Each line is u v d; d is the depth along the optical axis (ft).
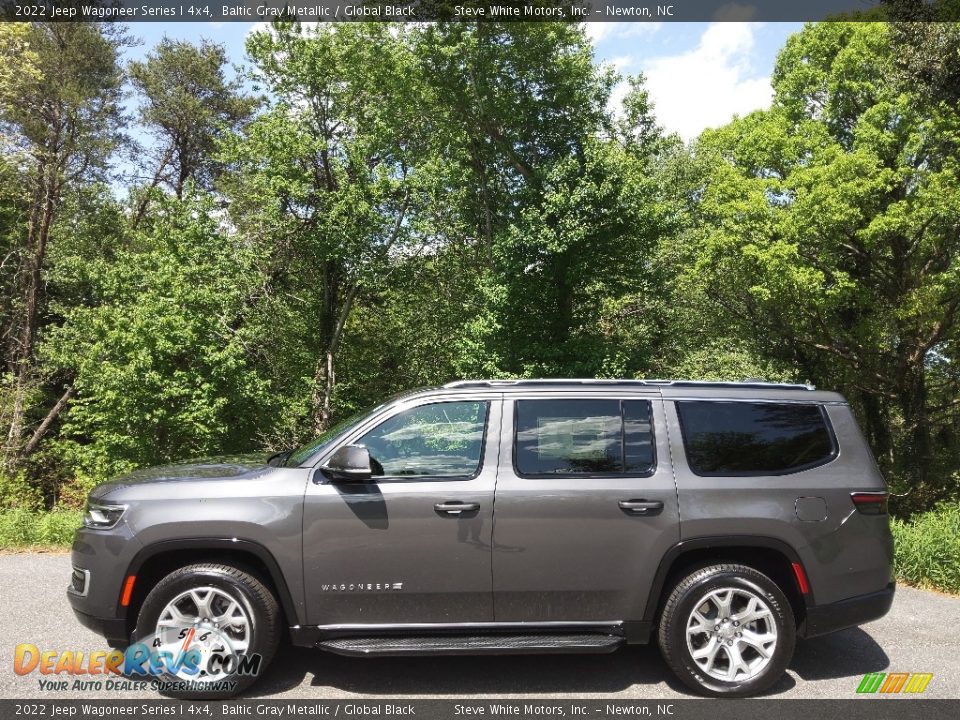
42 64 87.04
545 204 59.82
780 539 13.48
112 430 60.70
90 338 66.18
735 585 13.37
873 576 13.79
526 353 63.46
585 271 63.52
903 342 75.51
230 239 74.54
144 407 57.98
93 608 13.16
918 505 74.49
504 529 13.32
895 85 67.46
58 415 85.76
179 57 104.17
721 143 80.12
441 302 80.07
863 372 78.64
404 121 71.31
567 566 13.37
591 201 58.18
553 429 13.99
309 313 83.15
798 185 67.62
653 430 14.05
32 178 87.61
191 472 14.23
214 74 106.32
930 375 83.97
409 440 13.91
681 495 13.53
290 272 82.17
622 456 13.87
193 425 59.26
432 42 62.03
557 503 13.41
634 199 58.34
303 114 77.46
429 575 13.25
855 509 13.85
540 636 13.39
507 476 13.57
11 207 91.15
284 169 73.72
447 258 79.66
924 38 61.72
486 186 69.26
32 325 88.74
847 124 76.33
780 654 13.20
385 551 13.23
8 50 80.38
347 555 13.20
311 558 13.16
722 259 71.46
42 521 26.04
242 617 13.08
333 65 76.43
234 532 13.10
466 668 14.56
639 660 15.10
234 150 76.95
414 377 85.40
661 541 13.39
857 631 17.10
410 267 79.92
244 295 73.20
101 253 92.53
